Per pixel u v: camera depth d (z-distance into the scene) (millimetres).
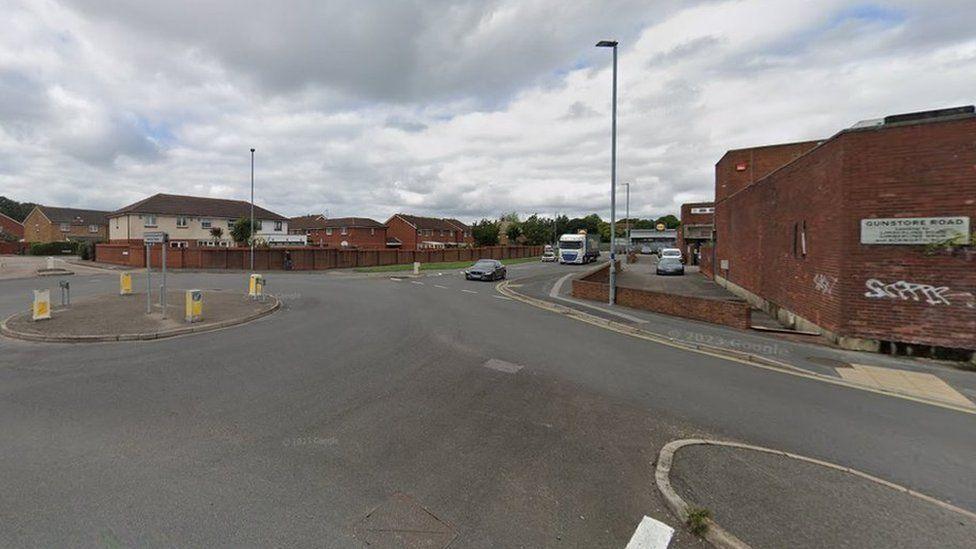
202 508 3225
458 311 13805
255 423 4828
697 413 5406
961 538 2934
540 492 3541
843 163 8938
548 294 19406
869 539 2910
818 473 3789
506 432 4699
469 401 5633
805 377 7137
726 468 3844
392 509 3271
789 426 5070
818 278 10266
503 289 22094
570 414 5258
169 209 48438
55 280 22219
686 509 3174
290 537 2924
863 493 3473
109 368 6945
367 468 3879
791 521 3088
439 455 4148
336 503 3330
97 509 3184
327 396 5730
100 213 70250
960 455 4398
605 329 11312
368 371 6934
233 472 3758
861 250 8805
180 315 11547
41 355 7805
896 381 6906
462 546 2873
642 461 4086
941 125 8070
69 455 4008
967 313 7953
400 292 19344
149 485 3521
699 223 46219
